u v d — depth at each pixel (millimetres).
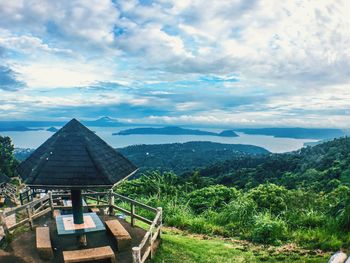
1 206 17094
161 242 7797
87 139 7082
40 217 9445
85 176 6391
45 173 6414
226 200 12961
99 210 10008
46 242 7086
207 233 9406
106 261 6758
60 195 10312
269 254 7496
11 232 8227
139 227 8766
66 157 6645
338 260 5109
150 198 12820
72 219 7777
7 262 6719
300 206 10430
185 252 7422
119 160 7594
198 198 13016
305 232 8734
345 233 8211
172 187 15031
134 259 5605
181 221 10258
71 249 7379
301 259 7086
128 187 15836
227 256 7340
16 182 26750
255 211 10078
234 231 9430
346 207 8594
